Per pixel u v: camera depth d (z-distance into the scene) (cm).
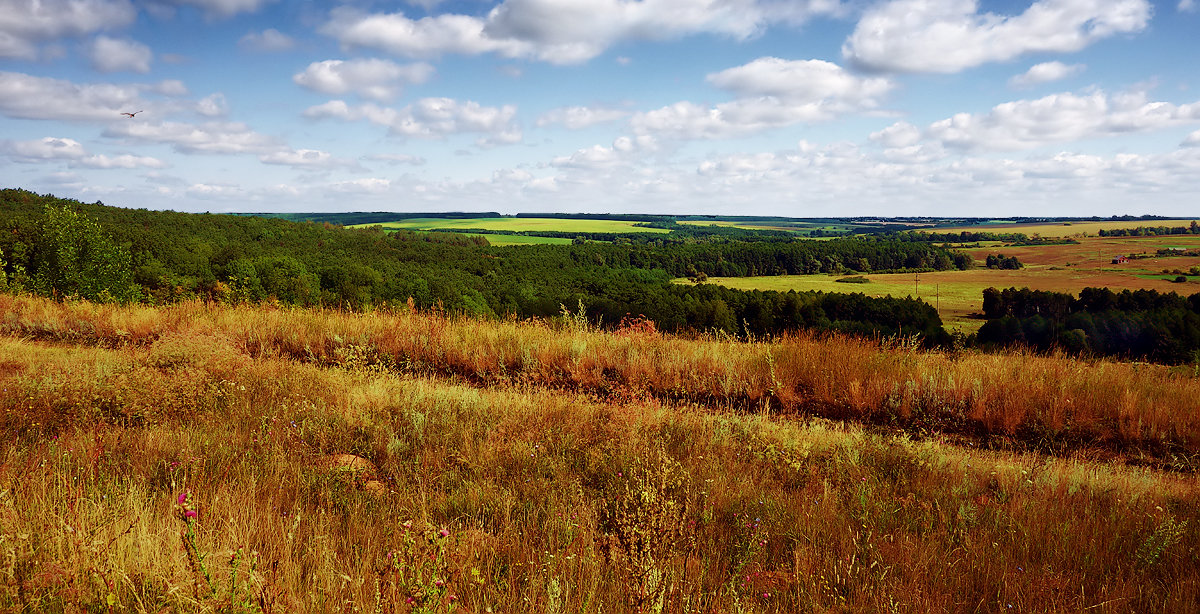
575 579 318
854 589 320
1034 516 397
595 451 503
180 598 247
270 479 428
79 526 297
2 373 685
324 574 296
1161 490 472
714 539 381
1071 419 647
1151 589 328
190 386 620
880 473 493
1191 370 805
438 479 458
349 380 716
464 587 291
